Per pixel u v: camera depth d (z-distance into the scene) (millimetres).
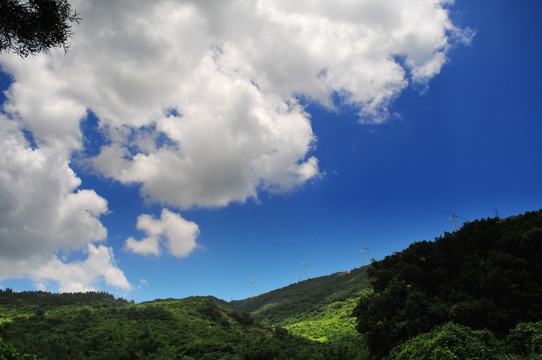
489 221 26031
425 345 19062
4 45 11281
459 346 17453
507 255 21375
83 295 135625
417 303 23406
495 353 16734
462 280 23469
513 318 18719
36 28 11266
